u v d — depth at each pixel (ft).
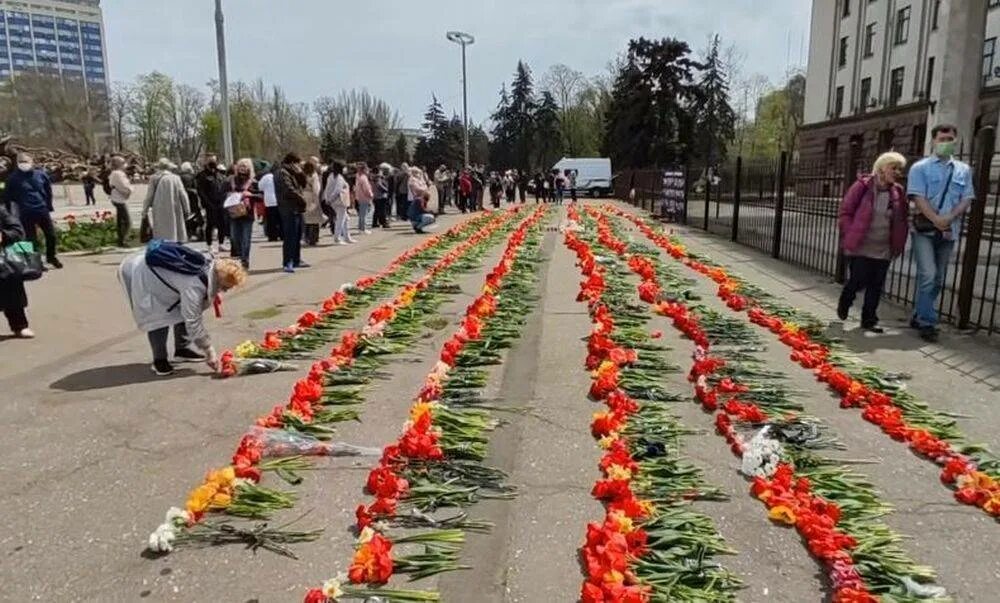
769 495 12.84
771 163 49.75
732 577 10.72
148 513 13.00
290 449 15.17
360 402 18.43
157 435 16.48
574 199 133.69
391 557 11.17
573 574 10.97
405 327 25.81
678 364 21.43
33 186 40.37
